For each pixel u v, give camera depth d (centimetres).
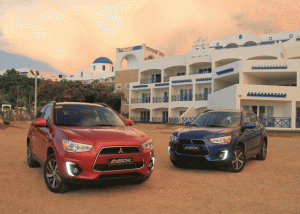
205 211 393
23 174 591
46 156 503
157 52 4691
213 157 636
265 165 767
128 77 4466
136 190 490
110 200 430
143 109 4250
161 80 4028
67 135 453
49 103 634
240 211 395
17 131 1803
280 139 1634
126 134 486
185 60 3709
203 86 3419
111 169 437
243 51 3083
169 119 3562
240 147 680
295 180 584
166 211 389
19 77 6319
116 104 4403
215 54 3238
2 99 4725
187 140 670
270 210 400
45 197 435
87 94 3859
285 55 3116
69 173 427
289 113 2333
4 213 365
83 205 403
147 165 478
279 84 3000
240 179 590
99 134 463
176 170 682
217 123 768
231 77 2928
